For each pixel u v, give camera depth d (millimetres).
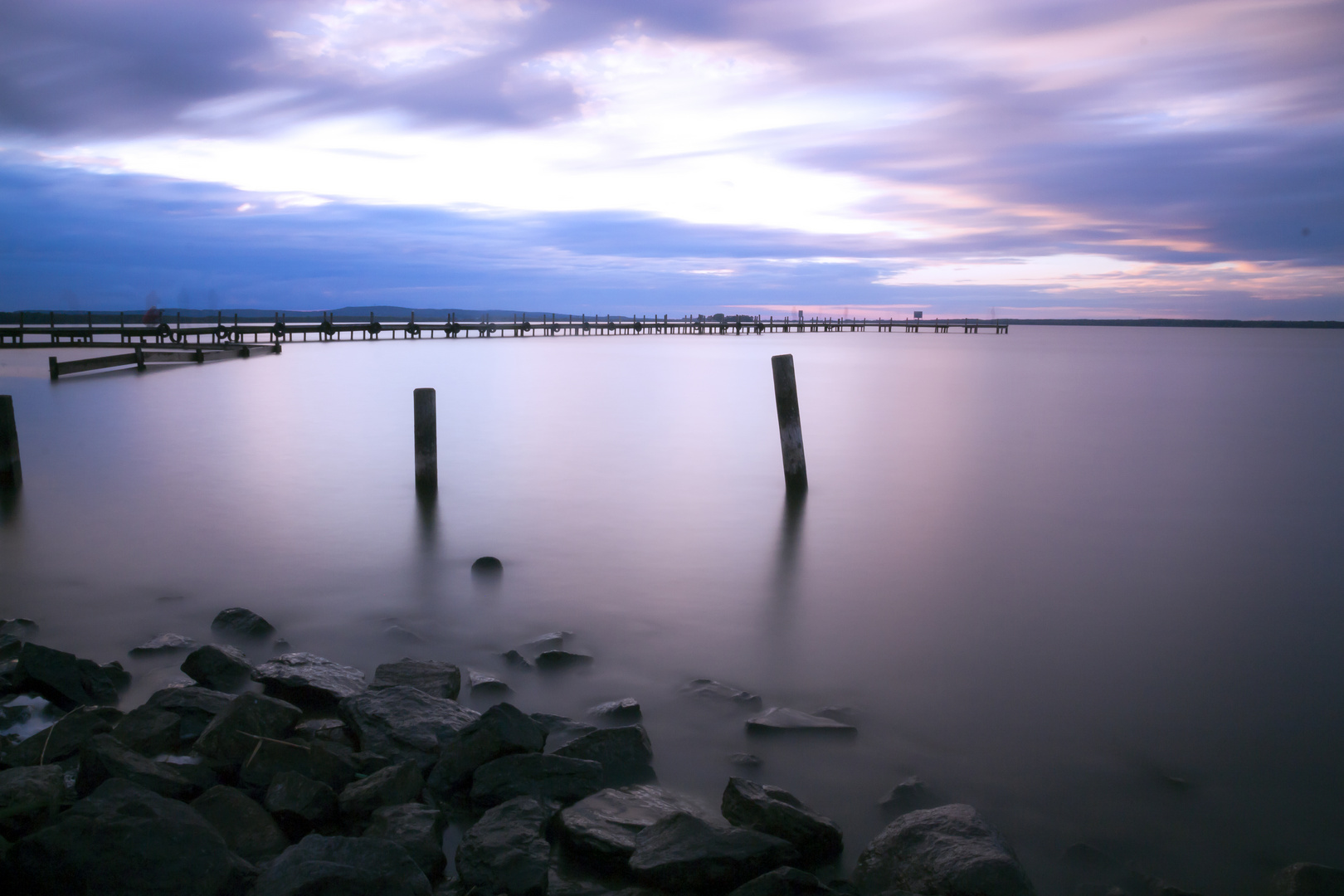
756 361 41969
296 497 10508
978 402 23969
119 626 6133
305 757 4035
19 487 10758
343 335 64500
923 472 12883
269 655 5676
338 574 7449
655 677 5453
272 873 3047
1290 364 46375
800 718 4828
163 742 4195
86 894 2924
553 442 15367
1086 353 60750
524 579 7430
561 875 3461
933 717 4961
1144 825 3951
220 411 18719
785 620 6547
